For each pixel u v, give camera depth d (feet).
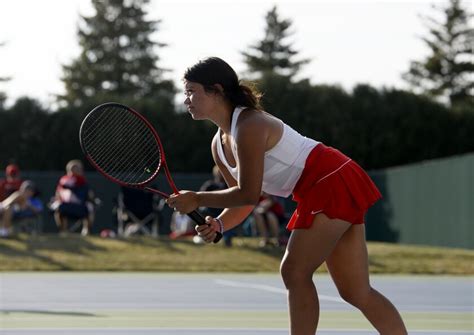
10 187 126.31
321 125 227.81
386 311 38.09
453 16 393.29
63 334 52.70
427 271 112.88
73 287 86.43
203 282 94.63
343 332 54.95
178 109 220.84
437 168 149.48
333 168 36.76
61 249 116.06
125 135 39.55
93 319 60.49
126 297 76.84
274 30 401.29
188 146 217.97
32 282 91.91
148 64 405.18
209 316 63.05
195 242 122.21
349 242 37.50
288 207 161.68
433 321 62.39
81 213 124.36
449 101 393.09
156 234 130.31
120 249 117.91
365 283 37.86
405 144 231.71
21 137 219.82
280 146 36.42
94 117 39.34
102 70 402.52
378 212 172.65
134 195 129.80
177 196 36.73
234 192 36.17
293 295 36.60
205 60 36.60
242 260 114.83
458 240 141.38
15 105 220.43
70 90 402.52
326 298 78.33
